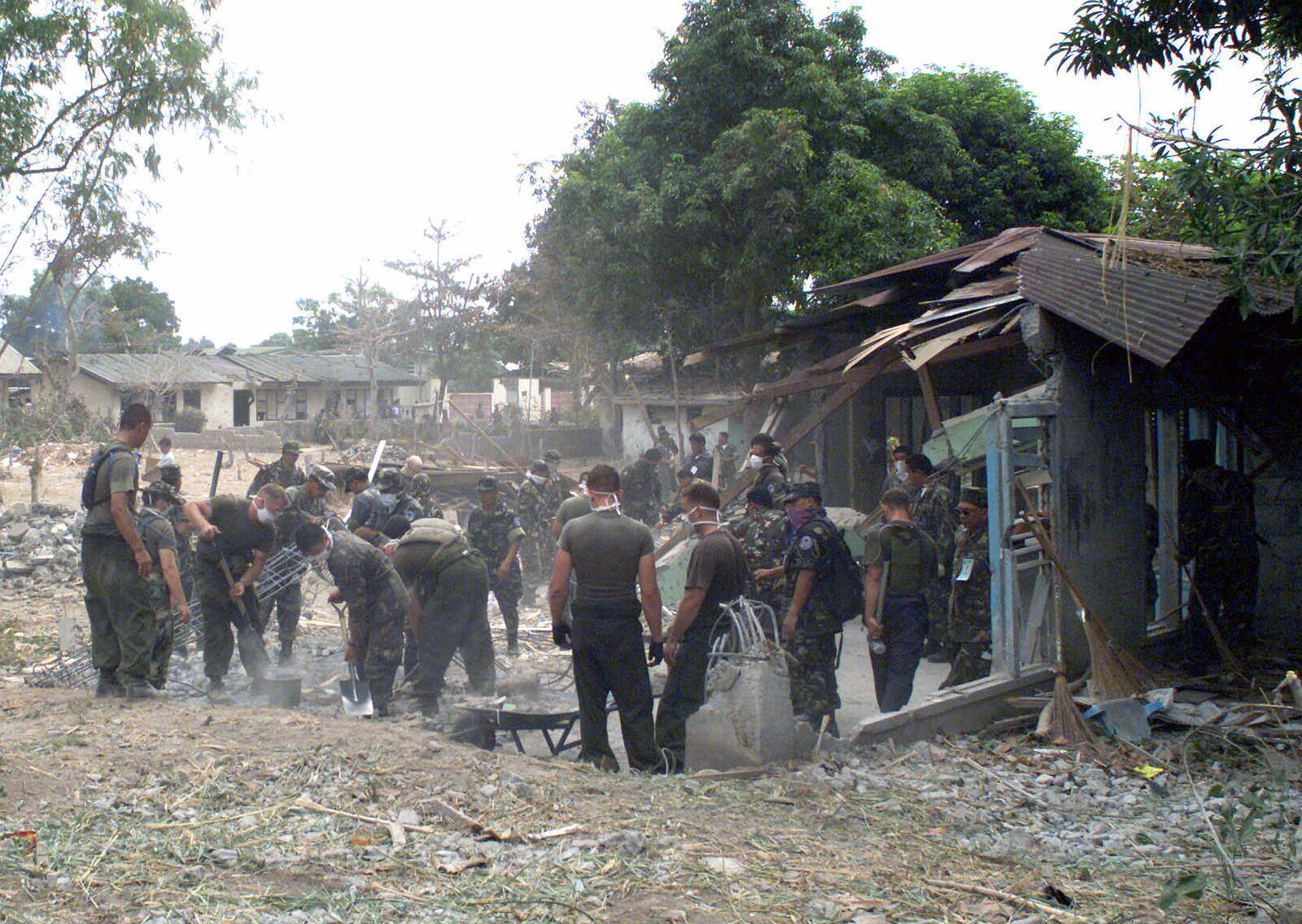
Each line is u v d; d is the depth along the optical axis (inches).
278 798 183.2
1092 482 293.3
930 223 862.5
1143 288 287.3
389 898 147.3
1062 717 246.5
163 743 208.8
